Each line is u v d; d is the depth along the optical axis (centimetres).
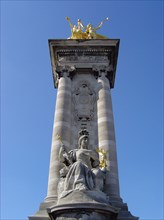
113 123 2067
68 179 1552
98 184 1609
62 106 2112
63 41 2366
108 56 2381
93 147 1988
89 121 2105
